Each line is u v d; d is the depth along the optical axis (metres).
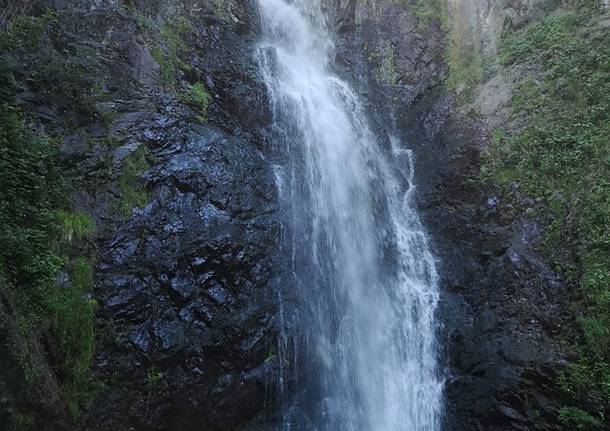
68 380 7.84
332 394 11.00
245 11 16.55
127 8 12.82
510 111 14.52
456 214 13.73
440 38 18.06
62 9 11.47
